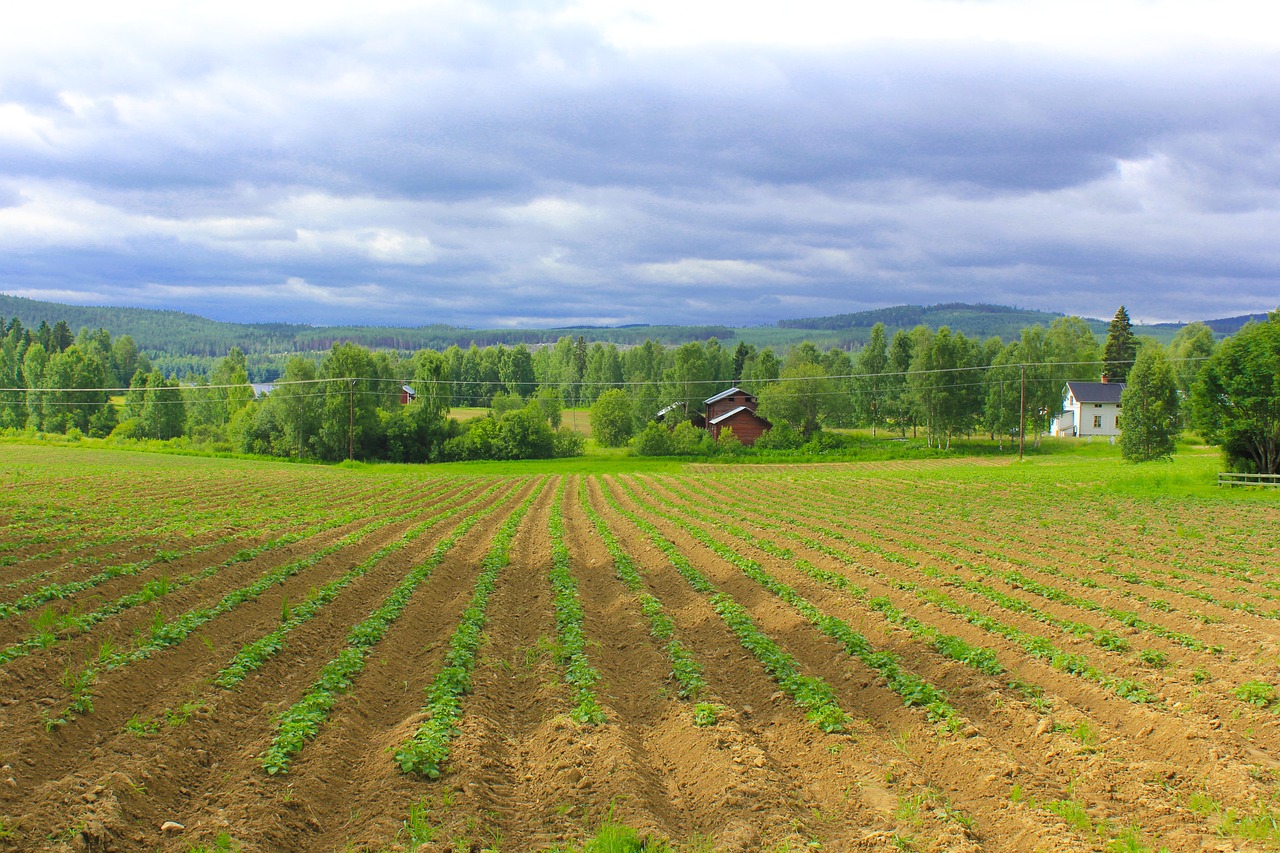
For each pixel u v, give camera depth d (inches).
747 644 582.6
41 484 1689.2
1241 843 316.5
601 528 1235.9
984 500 1608.0
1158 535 1114.7
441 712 442.0
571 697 487.8
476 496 1886.1
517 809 358.0
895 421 4648.1
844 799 368.2
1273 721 434.9
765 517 1371.8
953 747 415.8
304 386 3548.2
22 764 354.0
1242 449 1883.6
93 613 586.6
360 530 1178.6
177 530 1055.0
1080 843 320.2
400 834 324.8
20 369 5516.7
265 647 534.0
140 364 7495.1
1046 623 641.0
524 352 7436.0
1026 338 4372.5
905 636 602.9
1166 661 542.9
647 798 363.3
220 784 364.2
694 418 4525.1
